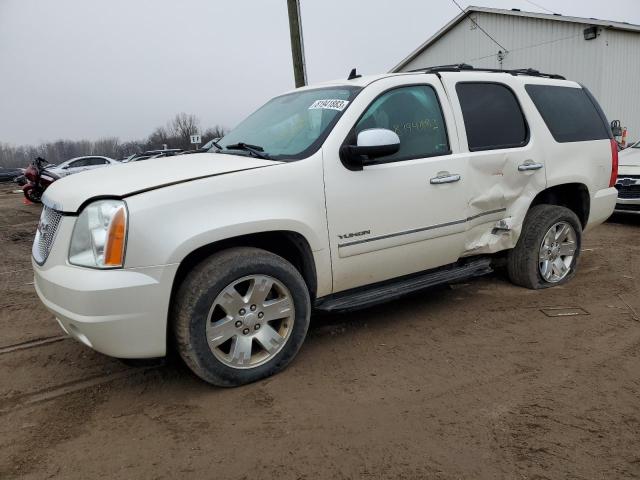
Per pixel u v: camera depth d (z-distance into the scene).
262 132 3.90
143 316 2.74
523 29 20.66
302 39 10.88
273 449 2.50
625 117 19.19
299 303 3.23
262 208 3.02
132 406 2.96
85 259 2.76
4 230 10.23
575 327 3.90
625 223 8.34
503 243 4.36
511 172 4.22
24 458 2.49
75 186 3.05
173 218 2.77
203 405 2.93
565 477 2.25
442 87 3.96
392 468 2.34
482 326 3.98
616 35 18.33
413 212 3.65
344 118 3.44
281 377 3.23
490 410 2.79
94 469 2.39
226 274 2.92
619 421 2.66
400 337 3.81
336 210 3.32
